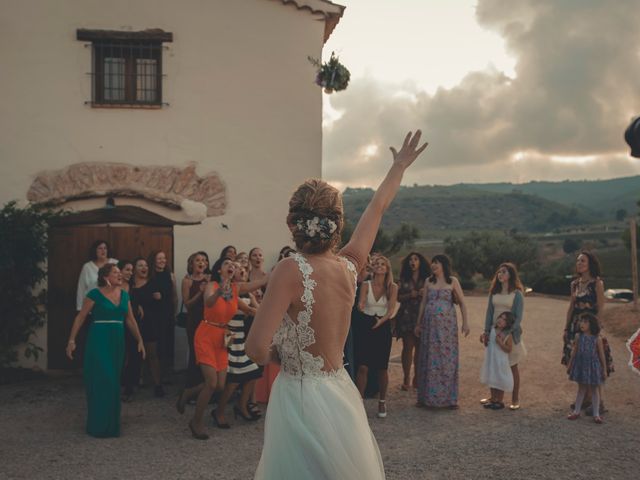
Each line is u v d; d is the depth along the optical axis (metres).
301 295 2.29
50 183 9.65
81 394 8.50
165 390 8.71
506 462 5.67
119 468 5.60
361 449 2.28
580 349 7.02
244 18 10.03
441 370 7.61
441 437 6.48
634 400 7.98
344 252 2.53
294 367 2.34
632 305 16.09
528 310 18.62
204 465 5.68
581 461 5.68
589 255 7.51
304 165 10.15
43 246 9.38
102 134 9.77
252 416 7.19
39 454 6.01
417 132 2.81
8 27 9.61
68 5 9.72
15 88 9.62
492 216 146.38
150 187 9.81
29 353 9.45
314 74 10.16
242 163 10.04
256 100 10.06
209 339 6.50
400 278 8.91
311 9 10.04
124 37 9.73
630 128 2.14
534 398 8.19
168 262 9.86
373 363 7.35
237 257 7.93
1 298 9.16
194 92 9.94
